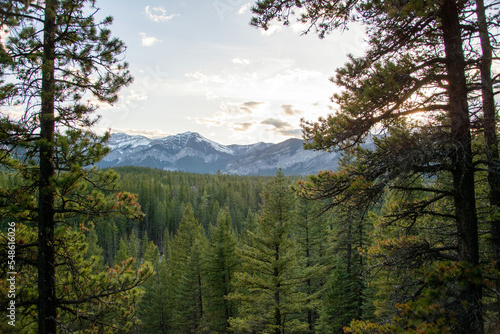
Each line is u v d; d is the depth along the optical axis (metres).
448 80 5.98
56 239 7.24
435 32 6.59
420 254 6.26
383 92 5.62
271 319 16.61
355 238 21.69
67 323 8.05
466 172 5.73
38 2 7.13
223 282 24.55
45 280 6.96
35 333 7.38
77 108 7.15
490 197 6.91
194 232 33.09
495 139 5.99
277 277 16.25
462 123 5.58
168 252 59.69
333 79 6.76
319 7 6.94
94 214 7.38
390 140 5.94
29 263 7.20
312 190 6.62
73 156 6.84
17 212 6.41
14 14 6.78
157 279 33.97
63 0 7.04
